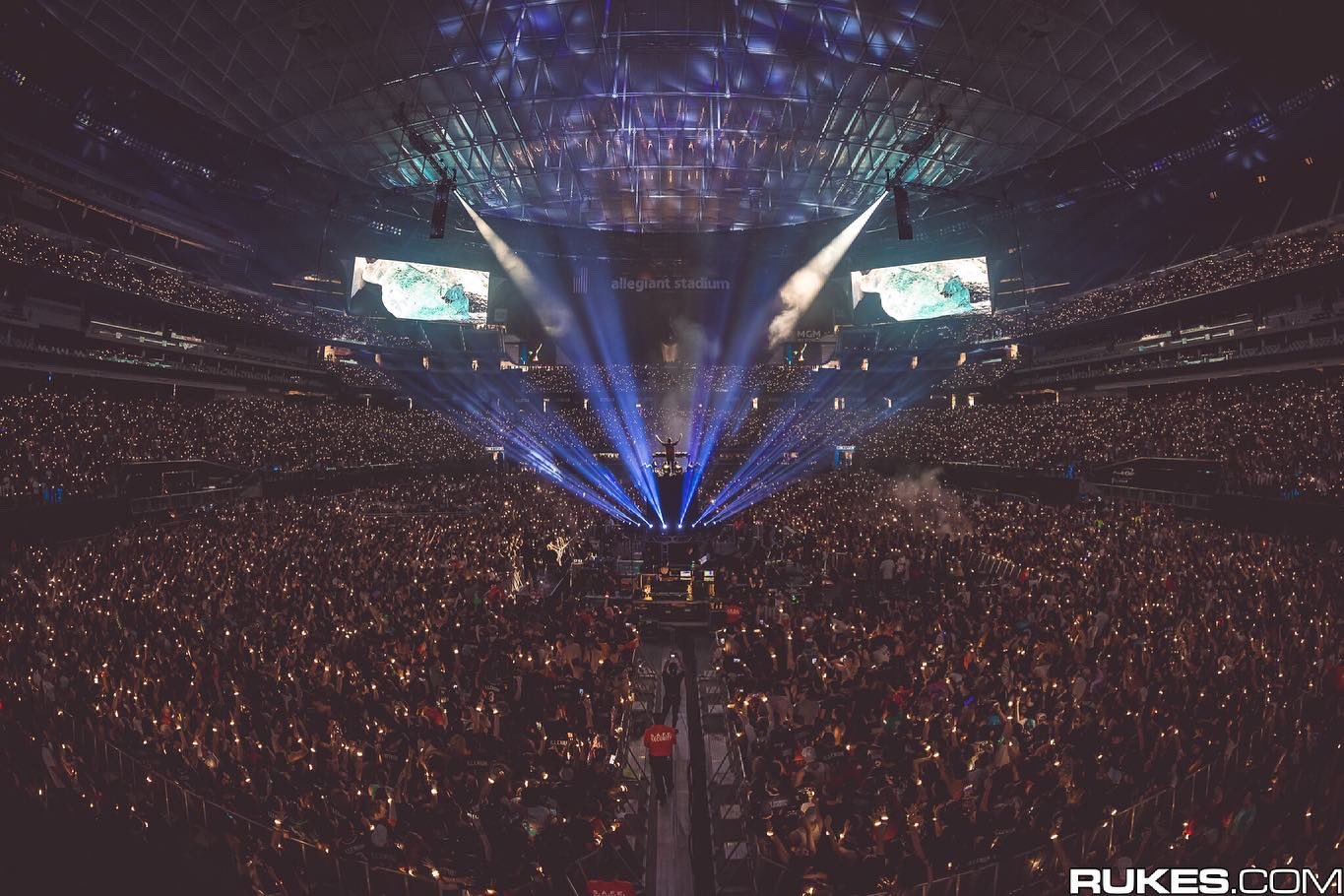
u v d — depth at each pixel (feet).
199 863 35.58
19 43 149.07
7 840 37.09
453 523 123.13
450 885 33.60
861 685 49.21
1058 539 99.71
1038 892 33.94
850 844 34.78
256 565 85.56
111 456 135.54
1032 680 49.80
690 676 74.38
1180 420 159.33
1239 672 47.19
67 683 48.73
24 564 87.45
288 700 46.73
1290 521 109.40
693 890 40.29
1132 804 36.70
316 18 159.53
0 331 147.43
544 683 49.93
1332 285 154.30
